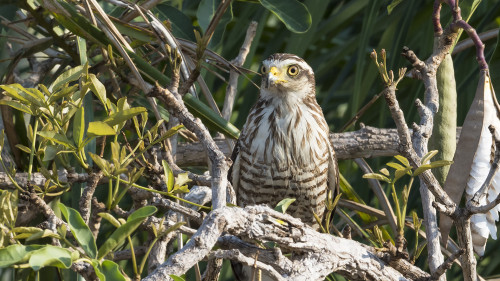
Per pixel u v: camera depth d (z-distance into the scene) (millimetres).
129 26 7953
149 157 7059
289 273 5281
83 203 5719
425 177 5258
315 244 5395
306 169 8906
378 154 8984
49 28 8312
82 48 7793
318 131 8914
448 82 6660
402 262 5750
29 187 5539
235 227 4930
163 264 4234
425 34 10008
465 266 5398
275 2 8016
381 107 9586
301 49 9859
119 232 4172
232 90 8570
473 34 5859
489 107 5754
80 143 5238
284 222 5215
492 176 5223
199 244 4332
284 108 8859
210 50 8156
